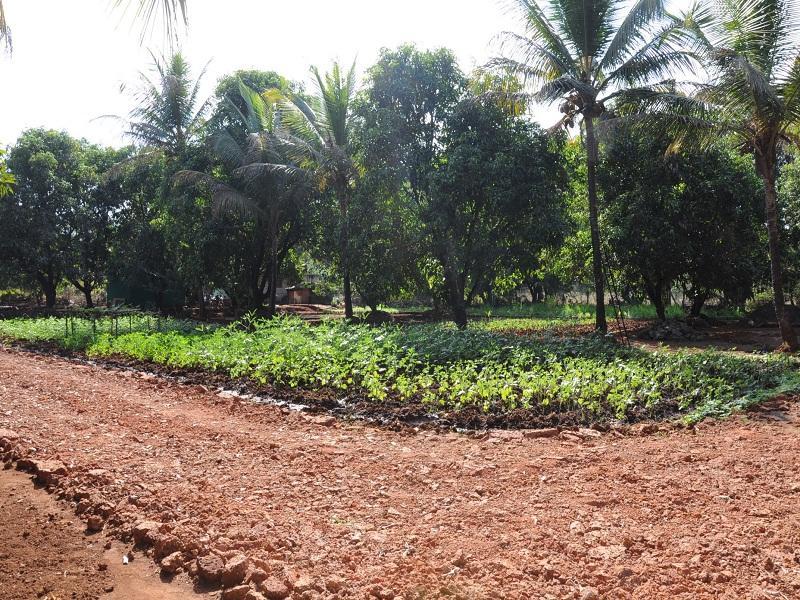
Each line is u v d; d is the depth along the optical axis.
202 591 3.36
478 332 14.28
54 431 6.61
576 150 22.41
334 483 5.12
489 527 4.15
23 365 12.89
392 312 32.38
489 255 19.41
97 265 34.78
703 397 8.79
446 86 19.97
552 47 16.20
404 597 3.19
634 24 14.91
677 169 20.14
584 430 7.11
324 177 20.59
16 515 4.34
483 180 18.08
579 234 22.02
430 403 8.61
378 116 19.62
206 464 5.58
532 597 3.20
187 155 24.44
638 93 15.09
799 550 3.73
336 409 8.58
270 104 24.22
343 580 3.36
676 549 3.76
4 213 29.77
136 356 13.85
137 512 4.30
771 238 13.71
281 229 26.09
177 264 26.95
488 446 6.43
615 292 21.77
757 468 5.44
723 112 13.29
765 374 10.12
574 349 12.34
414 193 20.69
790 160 27.30
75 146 33.84
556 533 4.02
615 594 3.23
